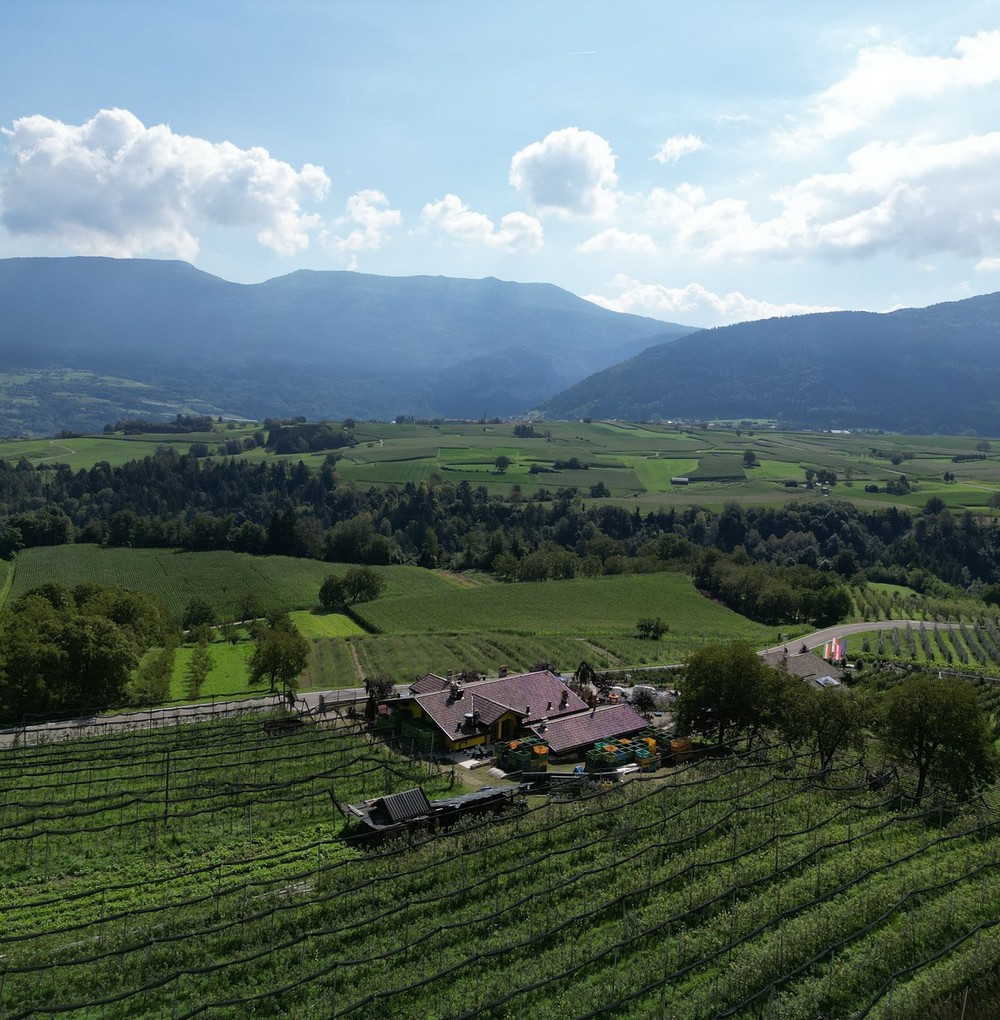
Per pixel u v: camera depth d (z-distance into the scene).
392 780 59.69
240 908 39.09
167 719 80.50
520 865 41.25
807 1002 29.39
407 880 41.09
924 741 55.72
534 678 78.31
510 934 35.22
